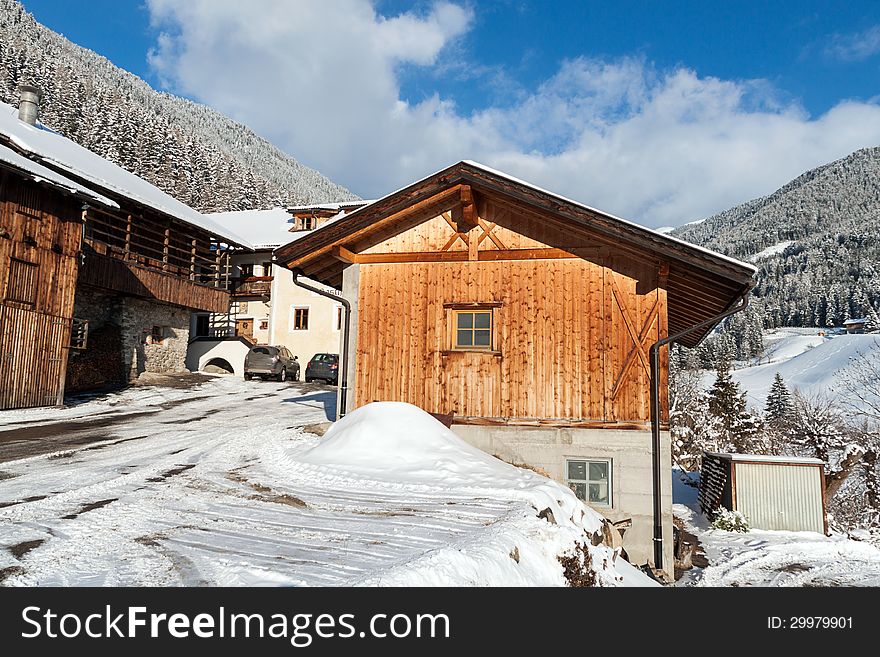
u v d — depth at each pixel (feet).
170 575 13.39
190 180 243.40
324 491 22.88
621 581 19.83
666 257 28.73
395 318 34.19
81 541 16.01
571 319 31.76
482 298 33.12
